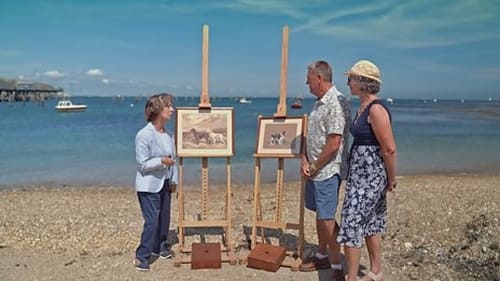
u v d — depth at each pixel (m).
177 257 4.78
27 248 5.41
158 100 4.54
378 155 3.72
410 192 9.09
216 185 10.77
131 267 4.68
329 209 4.17
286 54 4.89
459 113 64.31
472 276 4.44
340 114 3.96
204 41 4.97
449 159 15.91
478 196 8.55
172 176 4.86
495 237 5.58
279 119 4.94
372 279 4.01
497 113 64.12
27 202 8.72
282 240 5.71
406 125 35.84
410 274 4.51
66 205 8.36
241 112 62.16
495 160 15.58
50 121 41.38
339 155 4.12
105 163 14.82
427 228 6.13
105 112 64.69
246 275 4.47
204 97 5.03
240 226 6.47
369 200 3.74
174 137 4.93
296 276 4.46
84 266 4.74
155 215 4.56
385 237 5.78
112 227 6.47
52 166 14.23
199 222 5.03
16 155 16.88
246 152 17.06
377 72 3.67
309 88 4.17
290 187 10.45
